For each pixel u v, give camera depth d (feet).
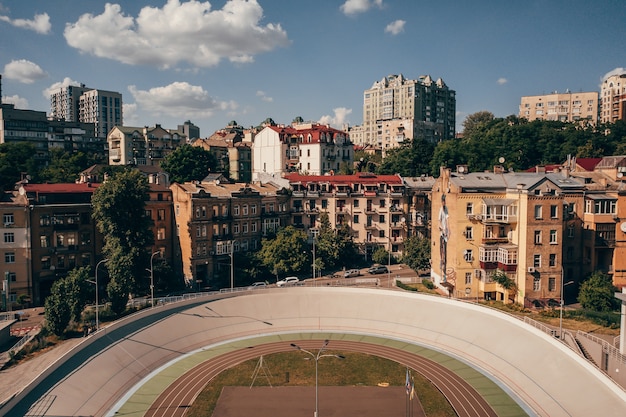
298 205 413.39
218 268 352.28
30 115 622.95
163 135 633.20
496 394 202.80
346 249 390.42
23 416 168.04
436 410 190.08
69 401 184.24
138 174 322.96
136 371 221.46
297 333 277.23
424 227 419.95
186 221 342.64
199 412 189.57
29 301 304.09
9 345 237.66
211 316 276.82
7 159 447.42
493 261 295.69
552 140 531.09
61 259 319.47
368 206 413.80
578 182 306.96
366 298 297.53
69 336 247.50
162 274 323.57
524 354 221.05
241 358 242.37
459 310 270.05
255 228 382.01
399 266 402.31
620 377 195.42
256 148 568.82
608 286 270.46
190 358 242.17
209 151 564.71
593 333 233.96
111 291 268.82
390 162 535.19
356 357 242.78
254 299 295.07
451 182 308.60
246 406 193.98
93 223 330.54
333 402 197.06
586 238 296.51
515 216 289.74
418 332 267.80
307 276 364.17
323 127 571.69
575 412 178.60
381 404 195.21
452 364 233.55
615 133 566.36
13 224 301.43
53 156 585.22
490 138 549.54
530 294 280.31
